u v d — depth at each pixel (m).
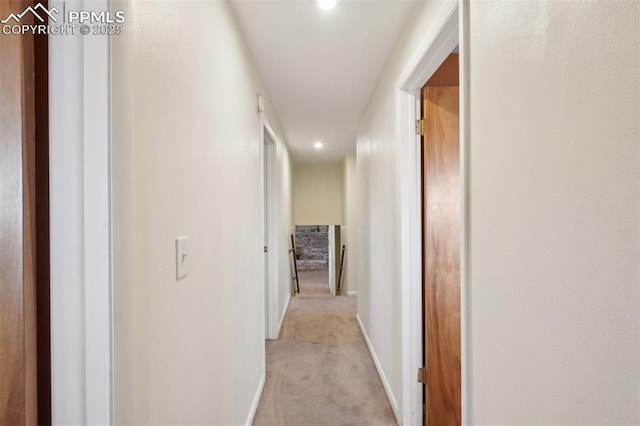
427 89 1.85
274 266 3.39
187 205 1.04
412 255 1.88
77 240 0.60
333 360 2.84
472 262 1.03
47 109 0.60
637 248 0.52
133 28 0.73
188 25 1.06
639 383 0.52
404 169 1.89
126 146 0.65
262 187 2.46
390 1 1.57
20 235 0.58
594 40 0.59
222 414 1.40
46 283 0.61
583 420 0.62
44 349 0.61
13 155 0.58
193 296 1.08
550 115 0.70
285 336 3.43
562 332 0.67
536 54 0.74
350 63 2.21
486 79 0.95
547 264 0.71
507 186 0.85
